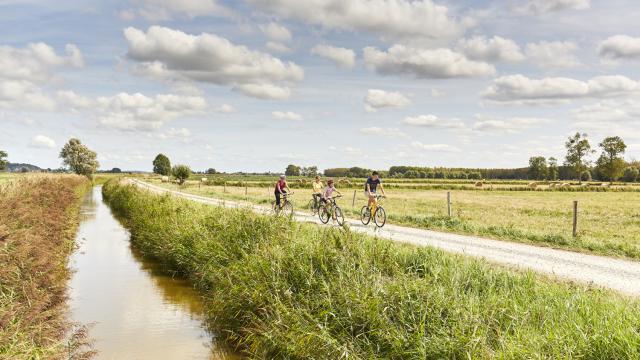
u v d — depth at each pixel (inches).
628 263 470.6
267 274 331.0
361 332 243.1
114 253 676.7
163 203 819.4
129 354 303.1
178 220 618.8
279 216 482.6
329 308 265.7
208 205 747.4
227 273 380.5
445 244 565.0
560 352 195.8
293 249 356.8
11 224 456.1
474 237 643.5
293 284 315.0
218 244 448.5
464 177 6269.7
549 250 544.7
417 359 212.5
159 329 351.9
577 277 394.0
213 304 375.6
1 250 363.9
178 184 3127.5
